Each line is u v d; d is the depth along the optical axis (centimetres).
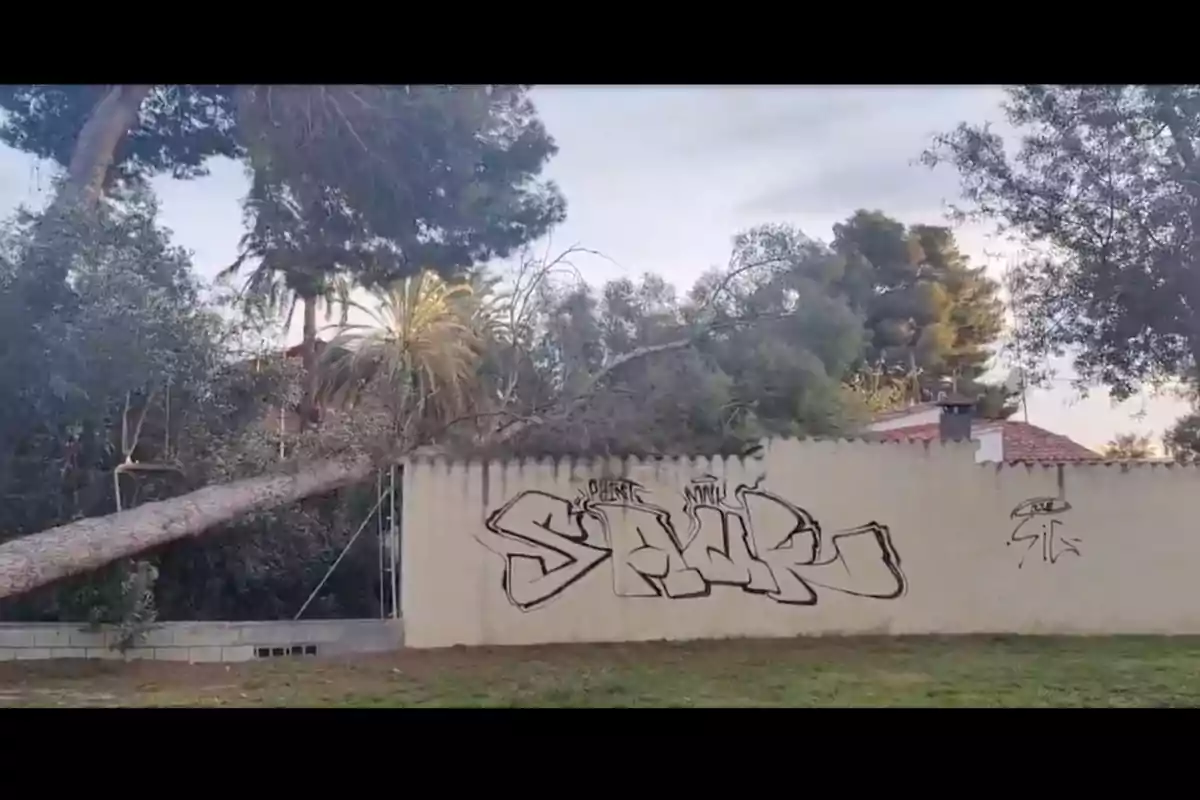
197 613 1040
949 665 1001
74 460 1049
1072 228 1248
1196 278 1218
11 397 1036
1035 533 1098
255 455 1081
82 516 1043
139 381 1053
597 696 912
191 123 1218
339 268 1209
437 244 1234
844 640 1064
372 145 1216
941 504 1089
